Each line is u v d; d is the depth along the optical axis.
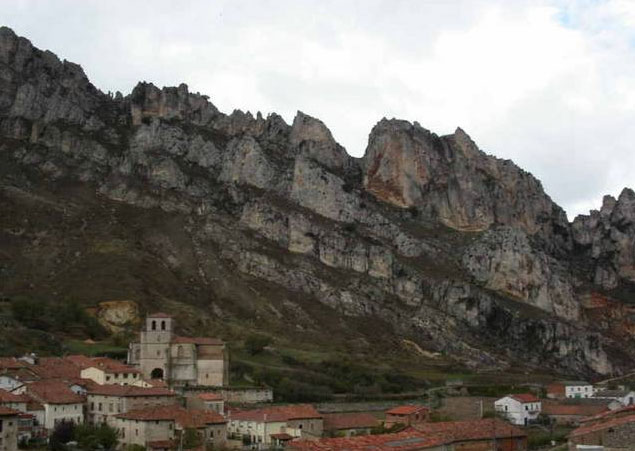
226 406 190.00
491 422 154.88
